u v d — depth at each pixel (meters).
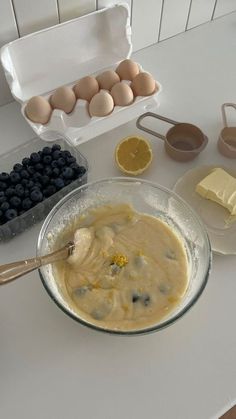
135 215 0.47
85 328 0.42
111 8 0.55
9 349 0.41
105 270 0.43
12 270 0.38
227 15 0.71
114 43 0.59
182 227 0.46
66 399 0.39
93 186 0.46
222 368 0.40
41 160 0.48
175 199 0.46
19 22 0.52
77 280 0.42
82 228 0.45
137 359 0.41
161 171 0.53
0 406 0.38
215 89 0.61
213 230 0.48
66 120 0.53
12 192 0.46
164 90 0.60
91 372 0.40
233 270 0.46
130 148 0.52
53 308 0.43
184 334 0.42
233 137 0.55
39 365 0.40
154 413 0.38
